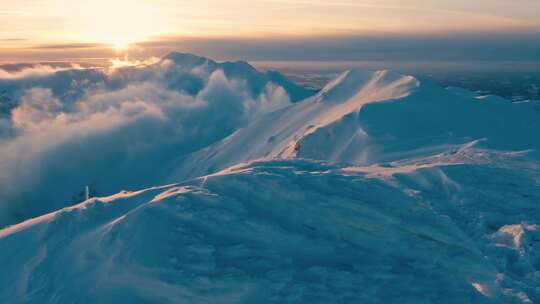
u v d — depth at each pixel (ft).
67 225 55.26
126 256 45.85
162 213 51.06
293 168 66.95
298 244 47.73
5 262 51.39
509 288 39.58
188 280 42.60
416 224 48.24
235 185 57.21
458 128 175.83
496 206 54.44
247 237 48.55
